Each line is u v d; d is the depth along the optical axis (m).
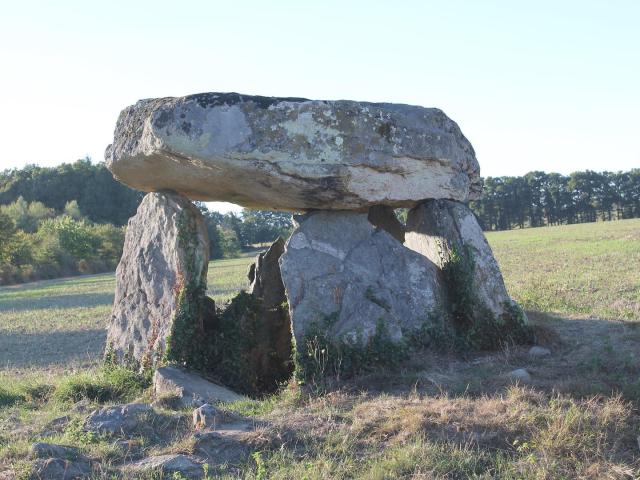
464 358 8.70
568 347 8.84
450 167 9.44
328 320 8.54
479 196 10.45
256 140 8.37
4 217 56.72
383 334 8.48
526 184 97.81
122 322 9.98
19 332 17.55
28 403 8.48
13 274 55.06
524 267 25.88
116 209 88.56
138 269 10.01
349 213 9.52
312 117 8.48
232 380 9.33
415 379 7.71
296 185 8.68
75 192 87.88
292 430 6.03
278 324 10.46
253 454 5.41
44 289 41.31
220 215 99.44
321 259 9.01
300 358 8.30
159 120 8.48
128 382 9.12
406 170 9.02
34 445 5.64
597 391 6.64
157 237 9.89
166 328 9.35
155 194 10.11
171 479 5.22
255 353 9.93
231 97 8.44
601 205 96.31
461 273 9.38
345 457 5.48
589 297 14.75
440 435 5.71
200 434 5.86
